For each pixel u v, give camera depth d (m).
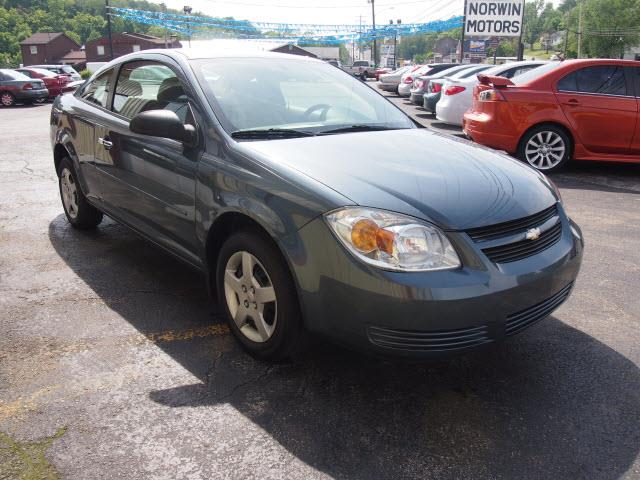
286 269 2.56
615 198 6.33
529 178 2.90
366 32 51.19
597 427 2.39
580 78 7.37
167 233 3.37
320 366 2.82
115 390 2.59
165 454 2.18
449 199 2.45
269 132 3.07
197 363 2.82
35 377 2.68
